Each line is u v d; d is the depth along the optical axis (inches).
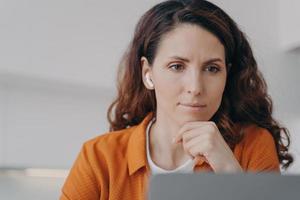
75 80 100.6
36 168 101.7
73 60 100.5
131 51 45.3
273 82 119.7
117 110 49.3
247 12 118.3
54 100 104.0
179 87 38.8
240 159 44.8
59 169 103.6
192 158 40.9
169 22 39.1
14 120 100.7
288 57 122.0
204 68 38.7
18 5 96.3
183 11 38.9
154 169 42.3
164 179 23.2
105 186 43.8
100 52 102.7
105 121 107.8
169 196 23.1
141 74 45.6
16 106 101.0
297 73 122.8
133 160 42.7
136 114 48.3
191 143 40.0
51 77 98.4
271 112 48.3
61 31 99.8
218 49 38.7
